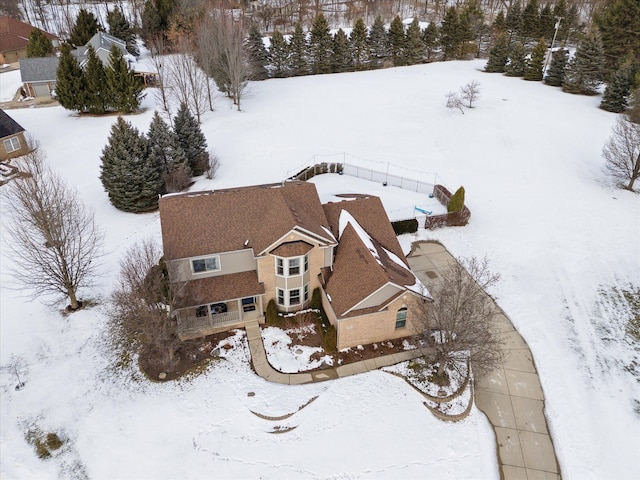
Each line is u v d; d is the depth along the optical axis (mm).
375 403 23156
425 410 23000
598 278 31984
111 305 28750
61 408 22812
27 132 50000
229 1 110562
